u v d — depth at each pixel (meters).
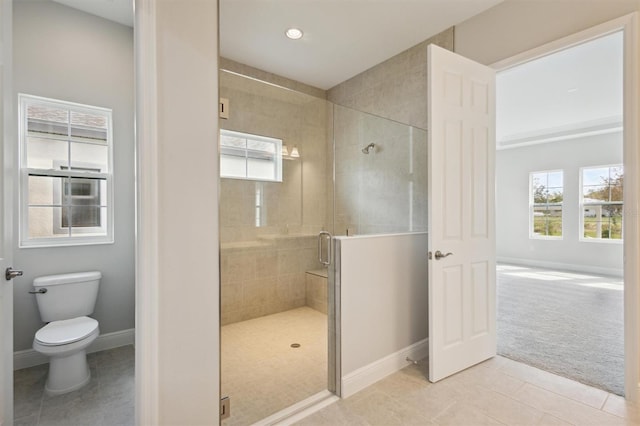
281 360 2.31
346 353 2.01
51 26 2.47
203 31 1.42
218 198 1.47
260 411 1.81
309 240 2.47
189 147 1.39
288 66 3.32
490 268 2.44
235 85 2.05
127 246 2.79
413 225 2.69
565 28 2.07
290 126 2.34
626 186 1.87
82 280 2.47
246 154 2.13
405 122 3.01
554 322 3.25
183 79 1.37
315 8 2.40
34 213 2.48
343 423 1.72
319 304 2.49
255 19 2.53
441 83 2.13
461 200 2.25
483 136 2.39
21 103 2.41
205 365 1.43
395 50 3.01
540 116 5.26
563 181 6.40
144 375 1.29
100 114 2.75
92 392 2.06
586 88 4.05
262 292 2.31
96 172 2.73
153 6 1.29
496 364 2.35
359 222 2.56
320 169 2.47
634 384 1.86
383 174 2.65
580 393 1.97
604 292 4.48
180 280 1.37
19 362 2.32
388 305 2.28
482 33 2.47
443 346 2.15
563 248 6.39
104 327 2.69
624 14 1.86
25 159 2.45
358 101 3.50
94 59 2.65
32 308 2.38
